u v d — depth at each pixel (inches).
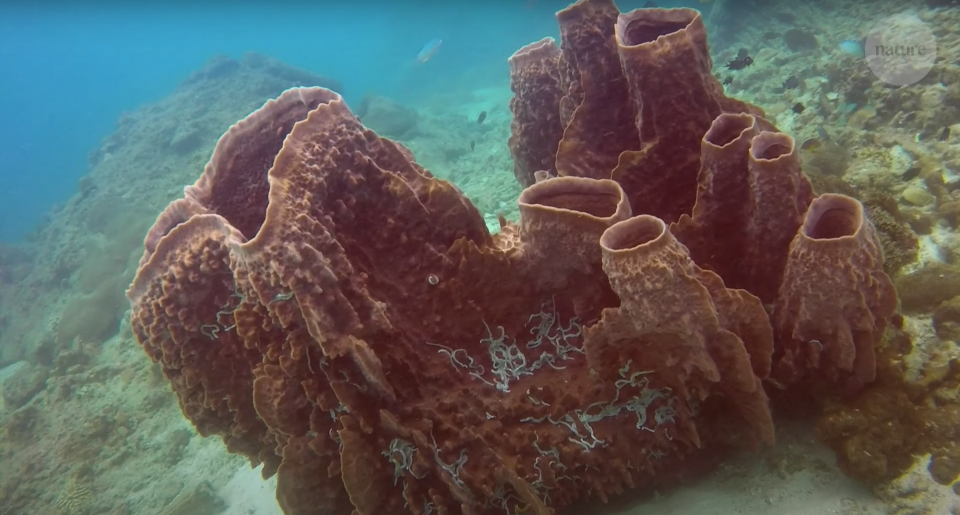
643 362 34.1
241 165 41.5
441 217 38.9
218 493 75.0
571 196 37.8
